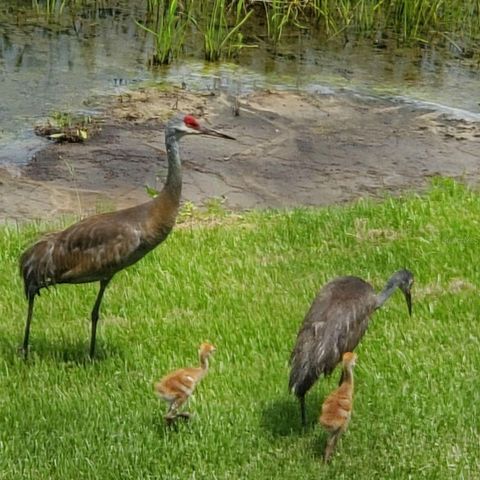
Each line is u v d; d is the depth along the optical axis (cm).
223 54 2445
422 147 1986
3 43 2416
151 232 1123
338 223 1535
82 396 1062
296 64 2422
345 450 992
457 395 1079
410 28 2639
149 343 1180
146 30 2528
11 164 1808
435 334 1213
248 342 1187
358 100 2217
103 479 932
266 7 2612
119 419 1020
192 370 998
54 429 1002
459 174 1872
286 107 2145
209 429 1006
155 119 2038
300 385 980
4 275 1343
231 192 1756
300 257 1421
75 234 1112
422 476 954
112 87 2194
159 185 1773
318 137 2005
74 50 2405
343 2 2669
